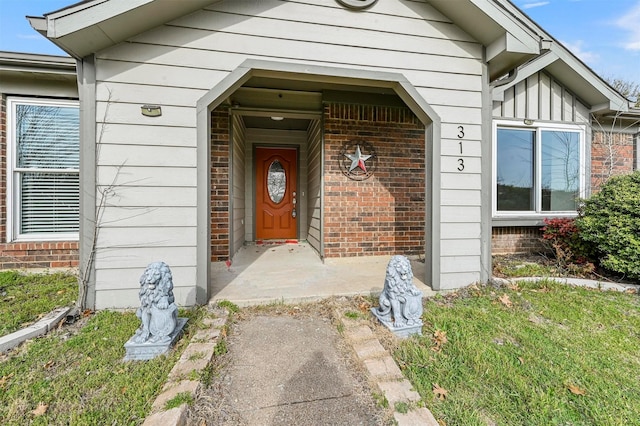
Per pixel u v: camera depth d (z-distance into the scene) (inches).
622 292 137.2
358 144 202.8
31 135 159.0
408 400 64.3
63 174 164.9
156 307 84.3
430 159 140.5
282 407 66.4
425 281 145.6
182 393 64.3
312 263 194.4
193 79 116.3
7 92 152.9
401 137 209.3
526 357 83.6
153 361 79.4
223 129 193.3
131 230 113.3
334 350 89.4
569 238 175.2
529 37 128.0
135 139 112.8
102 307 111.8
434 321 105.0
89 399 65.3
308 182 277.3
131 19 103.0
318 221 217.3
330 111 198.2
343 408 66.1
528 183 208.7
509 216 202.8
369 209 204.8
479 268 143.6
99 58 110.1
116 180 111.8
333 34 126.7
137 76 112.7
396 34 132.6
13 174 156.6
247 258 209.3
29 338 90.4
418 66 135.0
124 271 113.0
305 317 112.3
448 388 69.9
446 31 137.1
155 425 55.5
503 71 147.3
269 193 288.5
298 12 123.6
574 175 211.5
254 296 125.8
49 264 159.0
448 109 138.7
